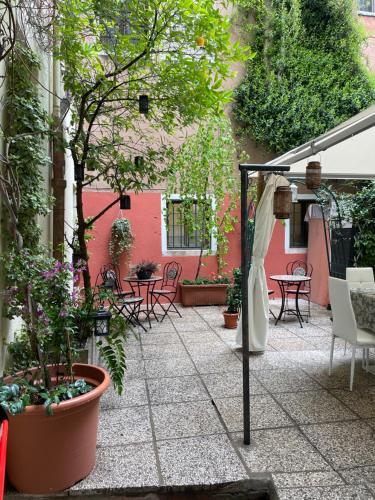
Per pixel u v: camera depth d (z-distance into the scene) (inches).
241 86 288.0
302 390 132.9
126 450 96.7
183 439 102.0
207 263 290.4
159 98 137.5
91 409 84.2
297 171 180.4
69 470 81.5
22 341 107.6
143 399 126.6
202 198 272.8
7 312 99.9
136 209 278.8
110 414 116.3
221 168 267.7
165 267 284.5
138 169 145.8
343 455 94.4
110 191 273.3
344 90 295.7
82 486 82.5
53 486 80.4
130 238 274.4
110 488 82.3
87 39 152.1
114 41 123.7
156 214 281.7
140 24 116.2
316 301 284.7
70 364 91.4
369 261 249.3
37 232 115.4
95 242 272.4
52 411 74.9
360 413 116.1
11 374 88.9
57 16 121.8
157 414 116.2
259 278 171.2
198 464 90.7
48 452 78.8
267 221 165.6
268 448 97.6
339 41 293.6
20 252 86.1
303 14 289.0
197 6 110.9
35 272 85.0
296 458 93.2
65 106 163.5
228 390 133.3
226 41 116.7
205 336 202.2
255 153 297.7
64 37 124.3
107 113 154.9
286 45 286.2
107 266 274.2
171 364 159.8
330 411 117.4
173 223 287.0
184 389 134.4
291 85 291.0
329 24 291.6
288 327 220.4
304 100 291.6
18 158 106.0
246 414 99.3
